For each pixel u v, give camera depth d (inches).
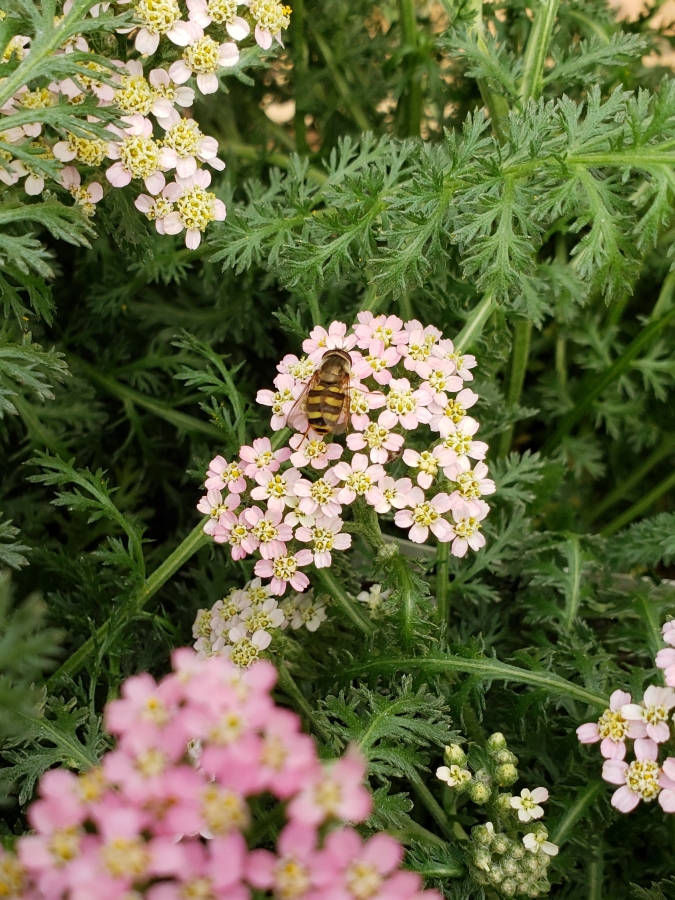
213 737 1.9
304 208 3.9
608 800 3.3
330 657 3.8
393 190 3.7
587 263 3.3
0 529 2.9
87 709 3.0
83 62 3.1
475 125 3.4
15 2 2.8
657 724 2.9
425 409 3.2
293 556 3.2
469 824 3.3
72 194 3.2
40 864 1.9
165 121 3.3
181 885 1.8
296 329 3.8
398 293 3.4
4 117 2.9
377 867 1.9
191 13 3.2
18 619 2.2
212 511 3.3
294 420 3.3
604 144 3.4
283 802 2.2
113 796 1.9
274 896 2.2
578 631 3.9
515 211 3.3
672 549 4.0
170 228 3.4
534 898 3.2
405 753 2.9
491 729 3.8
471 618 4.2
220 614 3.6
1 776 2.8
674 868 3.3
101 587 3.9
